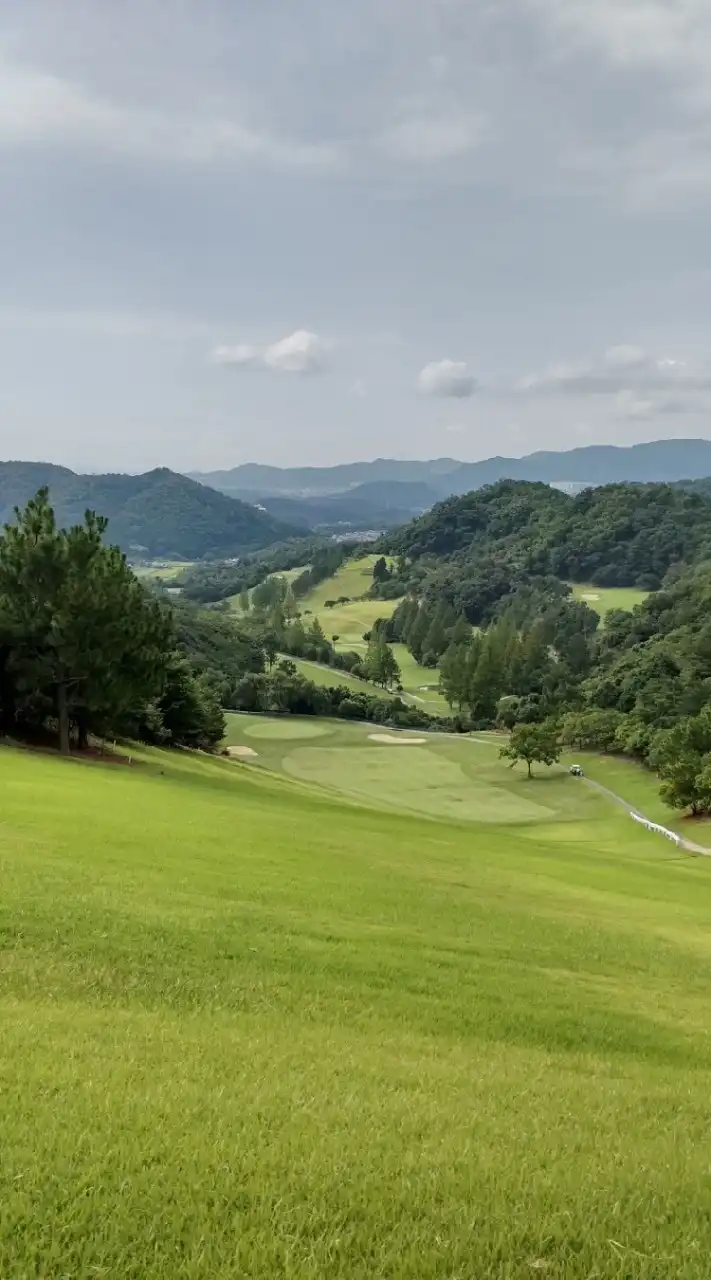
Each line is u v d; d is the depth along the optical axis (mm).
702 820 59156
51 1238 4969
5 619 42531
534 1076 9406
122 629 44594
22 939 11719
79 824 21859
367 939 14695
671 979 15648
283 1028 10000
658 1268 5258
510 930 17359
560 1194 6086
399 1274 4926
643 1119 8320
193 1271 4797
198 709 63938
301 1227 5289
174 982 11125
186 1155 6066
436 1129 7168
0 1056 7680
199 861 19359
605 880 28438
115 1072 7570
